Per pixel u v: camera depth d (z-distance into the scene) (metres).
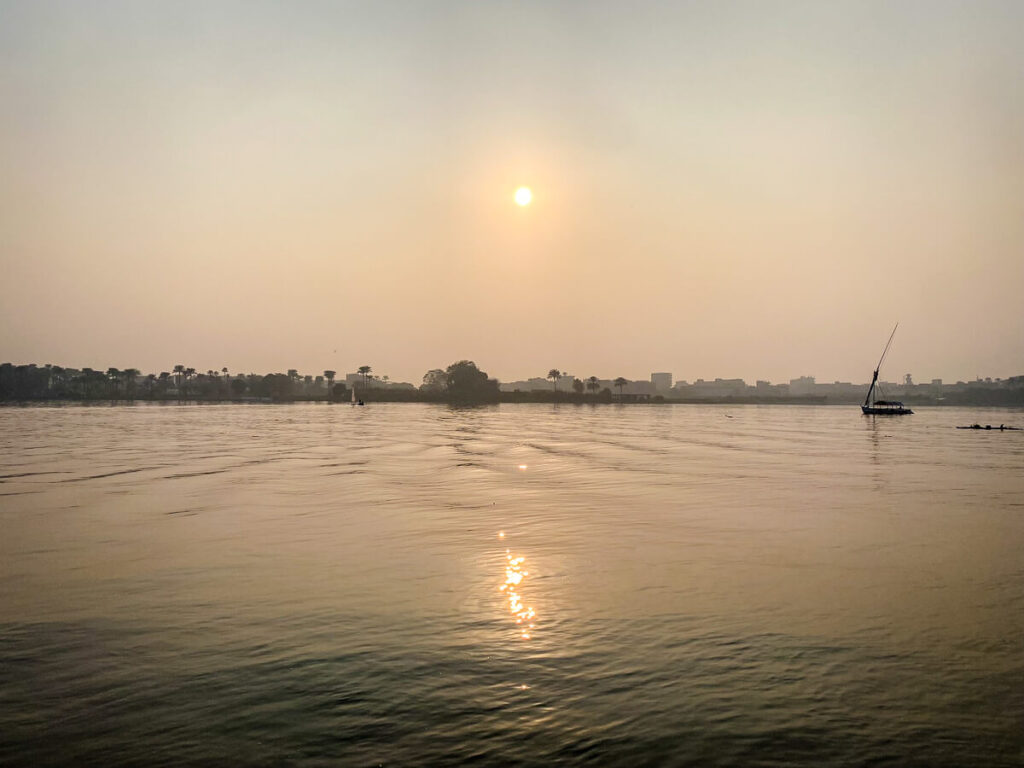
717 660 17.55
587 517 37.28
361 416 185.75
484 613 21.14
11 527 34.19
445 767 12.86
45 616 20.94
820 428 148.38
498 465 63.97
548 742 13.70
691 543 30.97
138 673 16.81
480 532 33.28
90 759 13.16
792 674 16.73
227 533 32.84
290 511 38.91
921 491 48.12
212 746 13.58
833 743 13.66
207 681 16.36
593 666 17.17
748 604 22.09
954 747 13.52
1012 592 23.45
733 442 99.56
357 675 16.67
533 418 179.50
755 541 31.44
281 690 15.88
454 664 17.28
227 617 20.80
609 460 69.81
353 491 46.56
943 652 18.09
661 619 20.59
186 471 57.56
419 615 20.95
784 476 56.84
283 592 23.33
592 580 24.83
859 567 26.78
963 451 84.88
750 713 14.81
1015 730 14.13
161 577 25.17
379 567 26.58
